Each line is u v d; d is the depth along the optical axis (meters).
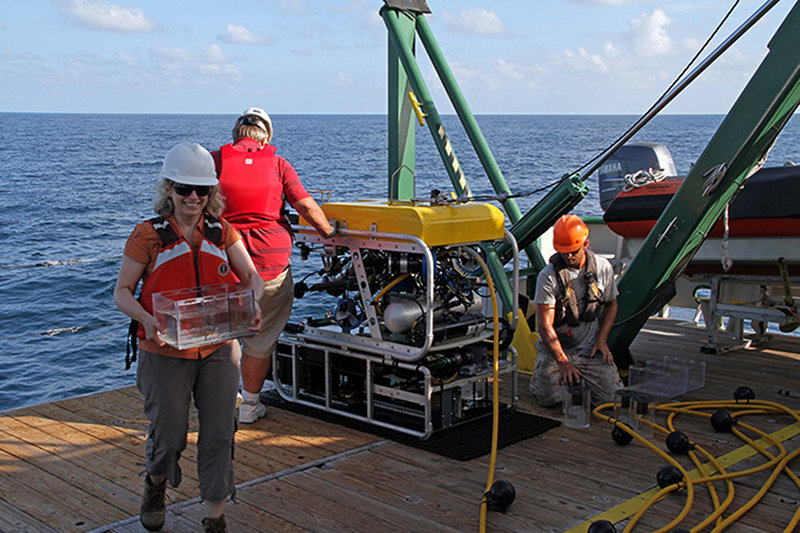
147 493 3.02
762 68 4.57
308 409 4.67
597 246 8.16
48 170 50.50
